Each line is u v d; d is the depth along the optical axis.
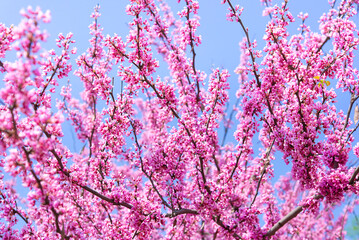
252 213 6.12
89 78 6.86
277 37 6.01
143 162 6.51
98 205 6.61
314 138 5.91
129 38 6.14
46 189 4.14
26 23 3.25
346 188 5.54
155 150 6.42
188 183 7.26
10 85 3.49
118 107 6.70
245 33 6.55
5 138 3.92
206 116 6.47
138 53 6.16
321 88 6.07
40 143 3.77
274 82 6.14
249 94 6.40
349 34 5.74
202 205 5.86
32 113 3.60
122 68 6.38
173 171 6.20
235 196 6.38
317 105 6.00
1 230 5.42
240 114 6.64
